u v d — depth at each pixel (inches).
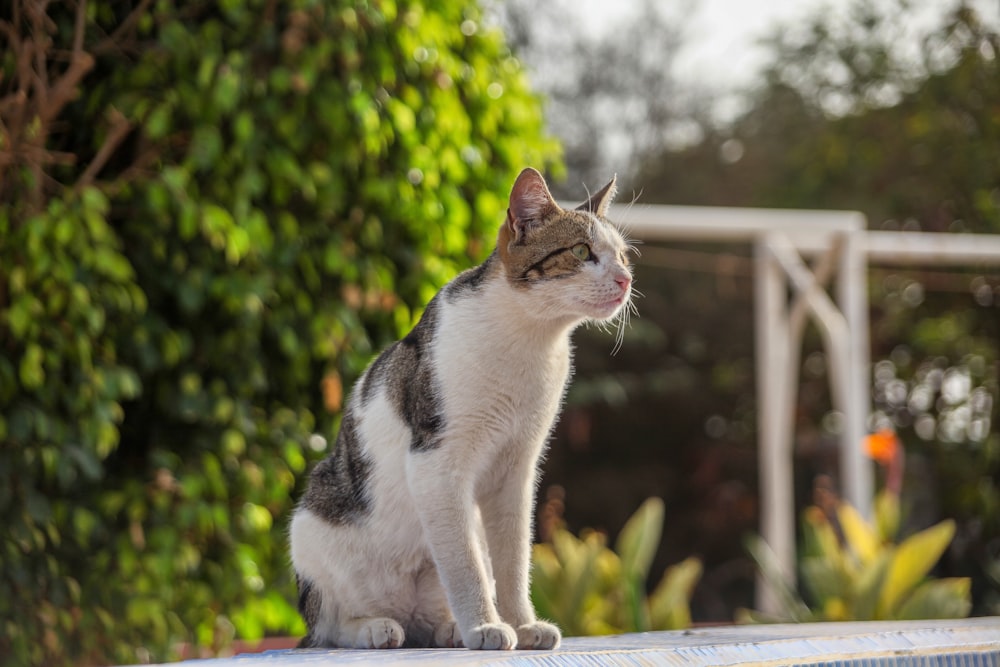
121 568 183.6
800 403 611.8
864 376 306.5
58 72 186.2
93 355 177.2
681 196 696.4
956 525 478.0
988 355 498.3
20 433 167.0
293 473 201.2
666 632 141.5
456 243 201.9
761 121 690.8
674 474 660.7
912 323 539.5
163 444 192.2
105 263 168.9
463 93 205.6
